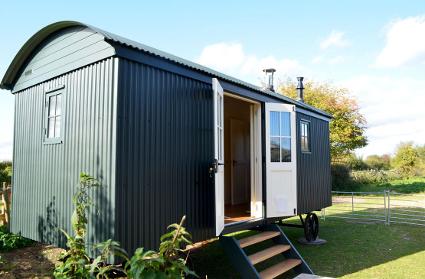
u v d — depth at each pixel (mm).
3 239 6656
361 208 14141
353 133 21781
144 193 4086
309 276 5477
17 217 5773
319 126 8883
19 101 5996
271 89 9094
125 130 3924
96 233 3938
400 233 9109
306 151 7965
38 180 5266
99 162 4027
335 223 10805
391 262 6387
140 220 4004
